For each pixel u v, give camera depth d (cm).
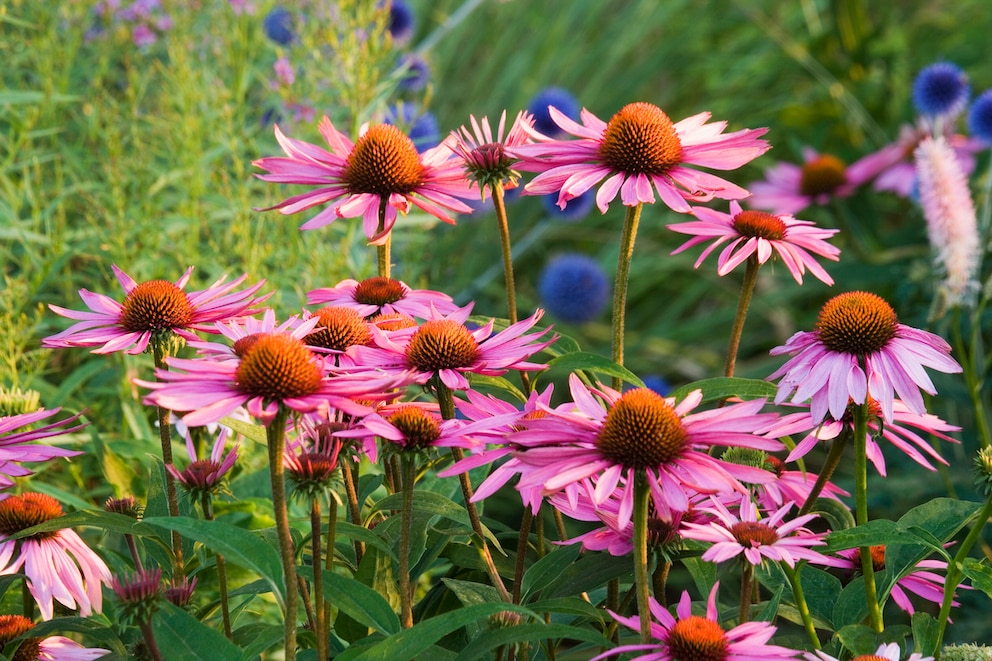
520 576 144
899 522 145
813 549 143
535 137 154
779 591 143
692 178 149
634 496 135
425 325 144
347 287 156
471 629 146
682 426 137
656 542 141
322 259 186
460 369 143
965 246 173
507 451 139
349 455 142
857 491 143
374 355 144
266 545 135
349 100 193
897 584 148
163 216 195
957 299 174
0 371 173
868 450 148
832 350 144
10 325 173
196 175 190
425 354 143
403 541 141
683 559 147
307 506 169
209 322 147
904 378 143
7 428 144
